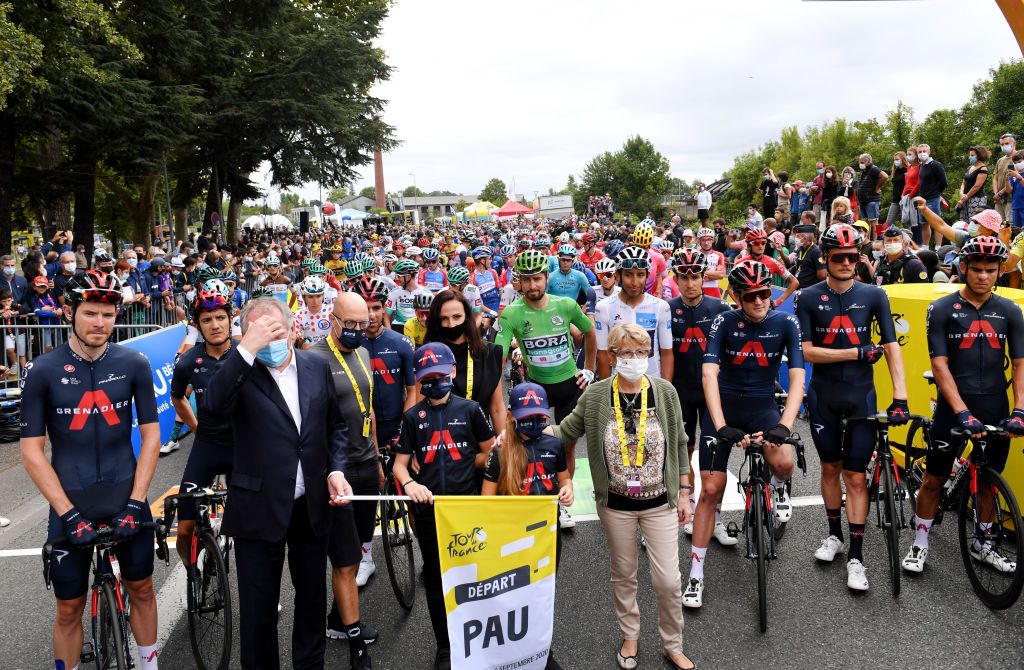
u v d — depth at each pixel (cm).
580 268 1077
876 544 491
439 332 438
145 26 2370
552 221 5691
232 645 392
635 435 353
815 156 4203
